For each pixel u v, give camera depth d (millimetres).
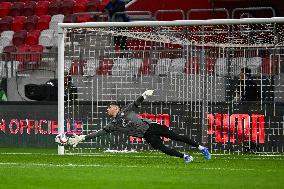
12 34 65438
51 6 68562
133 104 34906
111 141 44438
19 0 71812
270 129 43312
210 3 61781
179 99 44719
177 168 30609
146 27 42781
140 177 26297
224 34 46094
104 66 45969
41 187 22922
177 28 45562
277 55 44188
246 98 43906
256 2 62094
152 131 34281
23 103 47625
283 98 43562
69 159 36656
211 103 44188
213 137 44062
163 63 45281
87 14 60812
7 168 30344
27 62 49688
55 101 46875
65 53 46562
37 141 47312
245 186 23406
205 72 44469
